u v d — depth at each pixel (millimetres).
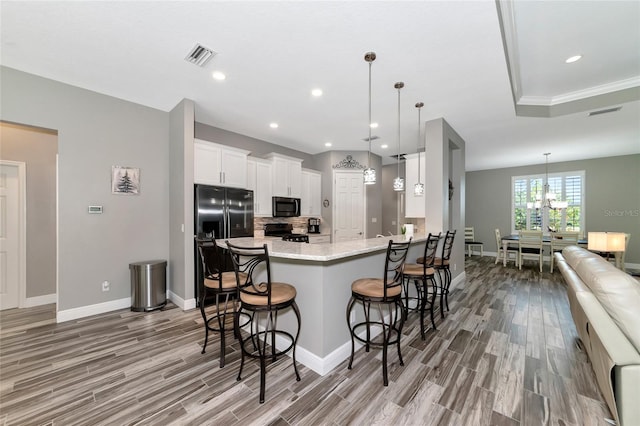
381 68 2629
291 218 5832
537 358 2258
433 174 3918
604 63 2865
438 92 3127
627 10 2121
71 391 1834
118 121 3338
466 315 3250
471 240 7895
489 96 3217
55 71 2736
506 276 5273
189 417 1608
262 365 1762
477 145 5375
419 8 1850
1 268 3391
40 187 3625
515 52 2648
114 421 1577
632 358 1394
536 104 3787
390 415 1623
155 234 3641
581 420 1574
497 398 1771
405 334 2736
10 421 1572
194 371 2068
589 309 1491
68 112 2996
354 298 2139
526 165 7410
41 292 3605
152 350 2373
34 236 3566
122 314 3188
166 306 3463
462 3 1805
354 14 1907
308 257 1819
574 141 5055
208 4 1832
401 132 4699
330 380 1968
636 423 1365
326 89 3084
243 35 2156
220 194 3760
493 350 2396
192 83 2973
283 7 1849
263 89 3086
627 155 6148
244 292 1922
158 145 3670
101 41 2248
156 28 2082
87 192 3125
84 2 1814
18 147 3484
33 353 2316
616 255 5059
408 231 3785
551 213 7059
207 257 3475
